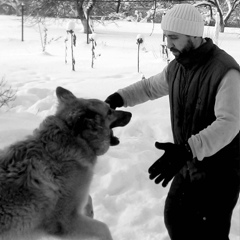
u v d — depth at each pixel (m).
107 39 20.95
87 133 3.18
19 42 18.80
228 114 2.96
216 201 3.27
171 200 3.50
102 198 4.76
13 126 6.27
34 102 7.92
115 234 4.15
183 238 3.47
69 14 29.28
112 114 3.39
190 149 2.94
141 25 30.52
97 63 13.29
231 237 4.12
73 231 3.19
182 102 3.33
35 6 25.25
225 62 3.05
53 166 3.07
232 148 3.21
